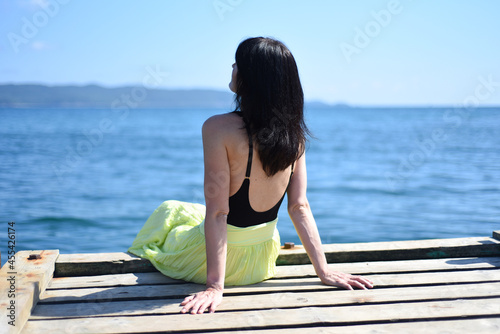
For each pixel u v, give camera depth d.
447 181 13.49
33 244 6.96
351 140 32.88
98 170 17.08
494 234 3.26
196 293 2.41
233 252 2.60
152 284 2.69
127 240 7.34
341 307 2.30
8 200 10.39
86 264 2.86
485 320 2.14
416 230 7.87
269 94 2.32
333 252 3.03
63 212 9.27
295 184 2.68
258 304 2.35
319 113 133.75
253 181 2.46
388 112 139.50
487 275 2.73
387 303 2.36
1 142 28.22
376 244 3.16
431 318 2.16
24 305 2.12
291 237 7.35
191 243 2.71
